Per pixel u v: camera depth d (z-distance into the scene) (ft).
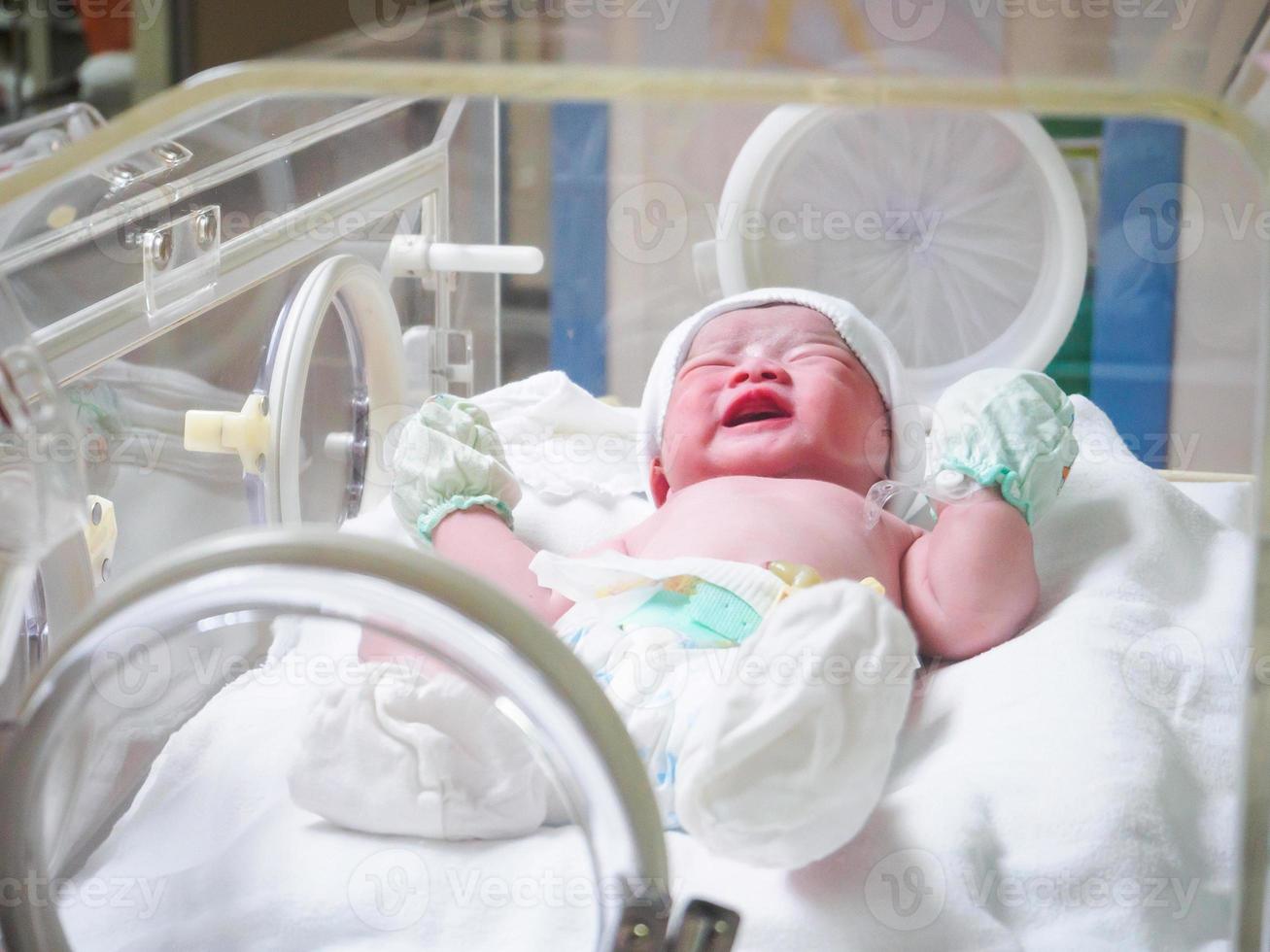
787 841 2.21
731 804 2.18
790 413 4.08
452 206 4.95
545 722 1.82
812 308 4.32
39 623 2.71
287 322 4.15
